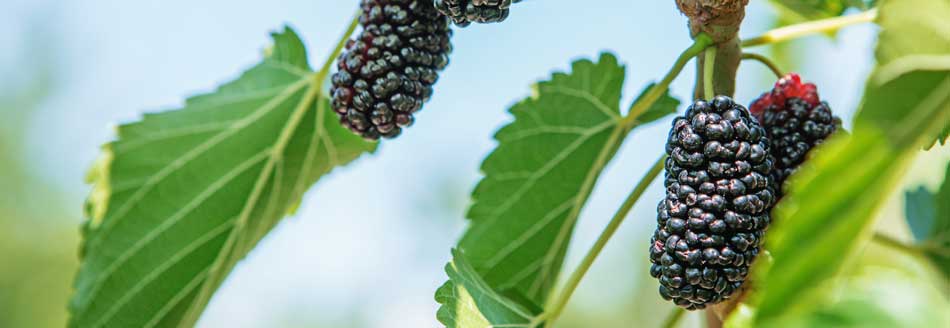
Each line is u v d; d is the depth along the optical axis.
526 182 0.36
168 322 0.36
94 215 0.35
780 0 0.37
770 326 0.25
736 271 0.31
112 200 0.35
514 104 0.36
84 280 0.35
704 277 0.31
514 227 0.36
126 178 0.35
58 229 0.90
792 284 0.25
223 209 0.36
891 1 0.27
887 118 0.26
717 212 0.31
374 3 0.34
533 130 0.36
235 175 0.36
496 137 0.36
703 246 0.31
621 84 0.35
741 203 0.31
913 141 0.26
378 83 0.33
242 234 0.37
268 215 0.37
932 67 0.26
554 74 0.36
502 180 0.36
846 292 0.27
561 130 0.36
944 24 0.26
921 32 0.27
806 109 0.32
